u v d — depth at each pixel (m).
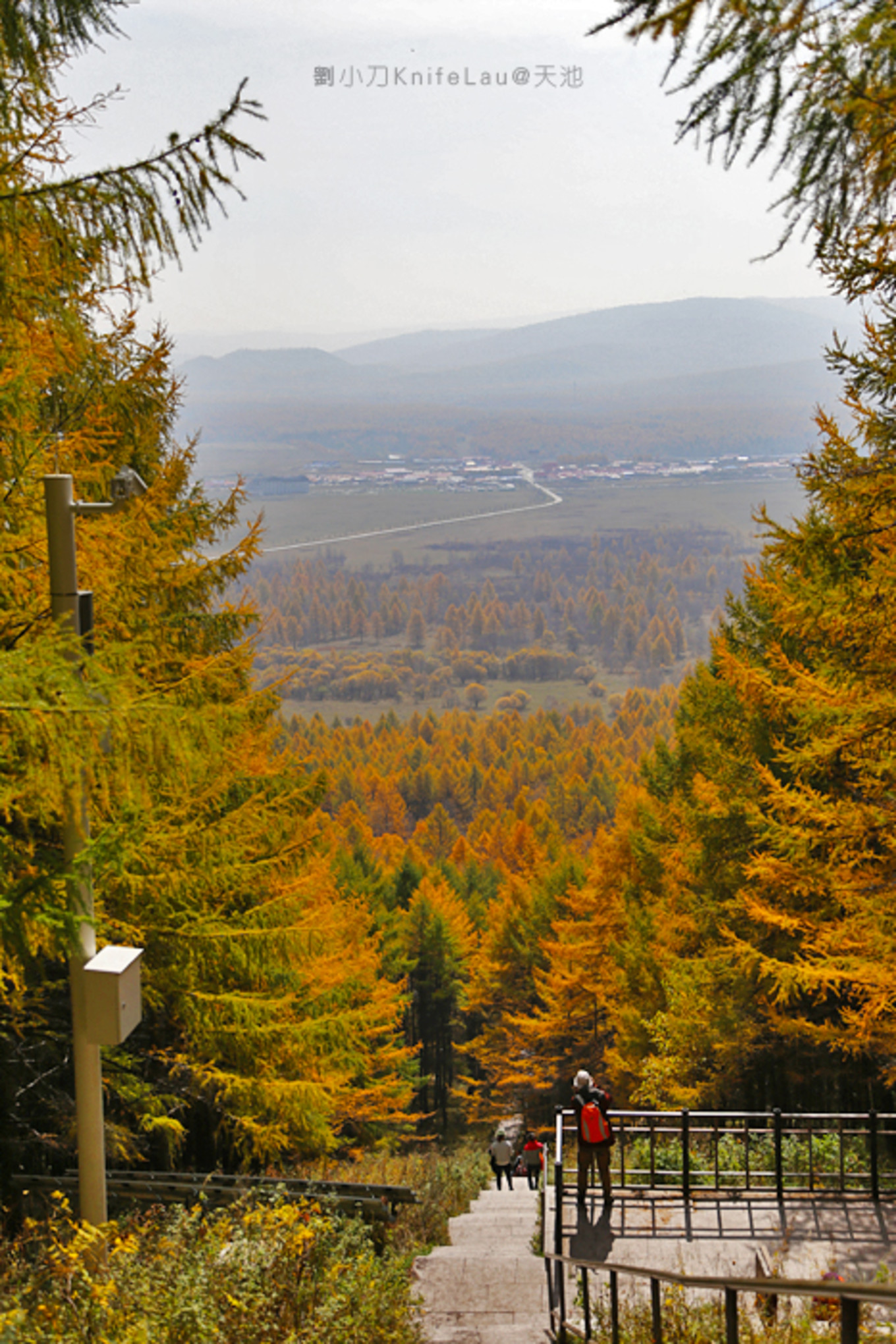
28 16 9.44
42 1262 11.62
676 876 42.38
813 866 24.28
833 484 18.70
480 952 102.94
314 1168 29.17
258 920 21.97
